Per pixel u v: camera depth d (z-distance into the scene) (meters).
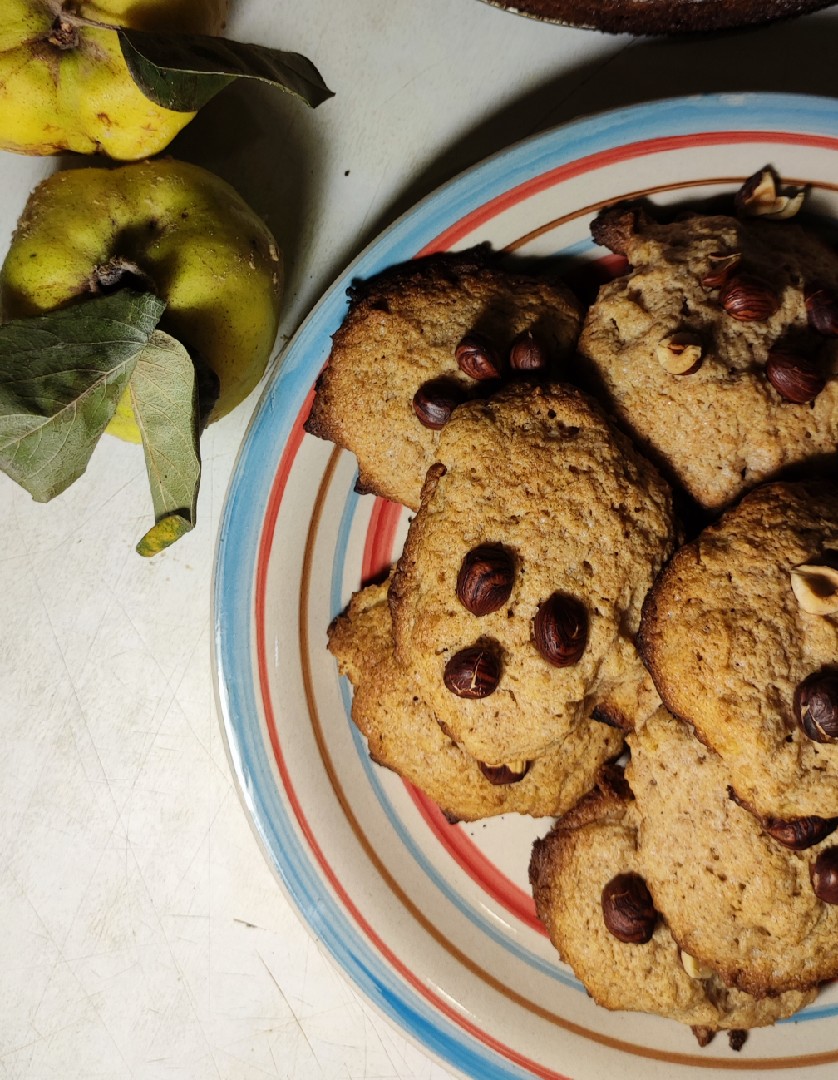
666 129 0.47
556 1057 0.49
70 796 0.52
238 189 0.50
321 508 0.49
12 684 0.51
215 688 0.49
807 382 0.44
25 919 0.52
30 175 0.50
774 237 0.47
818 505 0.44
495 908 0.49
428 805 0.50
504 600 0.43
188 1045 0.52
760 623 0.43
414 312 0.47
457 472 0.44
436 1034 0.49
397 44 0.51
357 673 0.48
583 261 0.49
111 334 0.43
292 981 0.52
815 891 0.44
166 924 0.52
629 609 0.44
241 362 0.46
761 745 0.43
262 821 0.49
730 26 0.49
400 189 0.51
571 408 0.44
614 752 0.47
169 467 0.44
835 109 0.47
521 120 0.50
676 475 0.45
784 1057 0.48
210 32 0.46
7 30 0.43
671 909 0.46
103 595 0.51
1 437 0.43
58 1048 0.52
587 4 0.49
